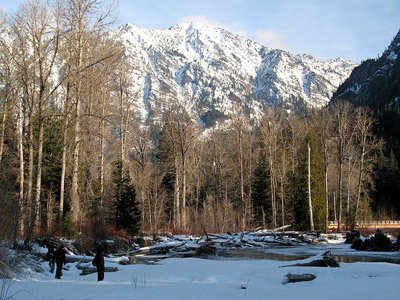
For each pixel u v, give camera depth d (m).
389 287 16.17
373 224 60.00
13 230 21.03
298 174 60.34
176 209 57.88
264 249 37.31
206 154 78.00
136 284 16.27
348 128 58.56
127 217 39.09
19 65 28.70
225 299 12.82
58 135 42.25
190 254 31.08
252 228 59.12
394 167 85.88
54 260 20.52
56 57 30.80
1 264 17.14
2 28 32.44
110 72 35.78
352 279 18.33
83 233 30.05
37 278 18.27
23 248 22.17
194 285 16.41
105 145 43.25
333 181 69.62
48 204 37.12
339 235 47.34
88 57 31.88
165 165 68.12
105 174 46.91
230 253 33.44
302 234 44.59
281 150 67.00
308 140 59.88
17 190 35.12
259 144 73.06
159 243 36.88
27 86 29.14
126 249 32.56
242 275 19.75
